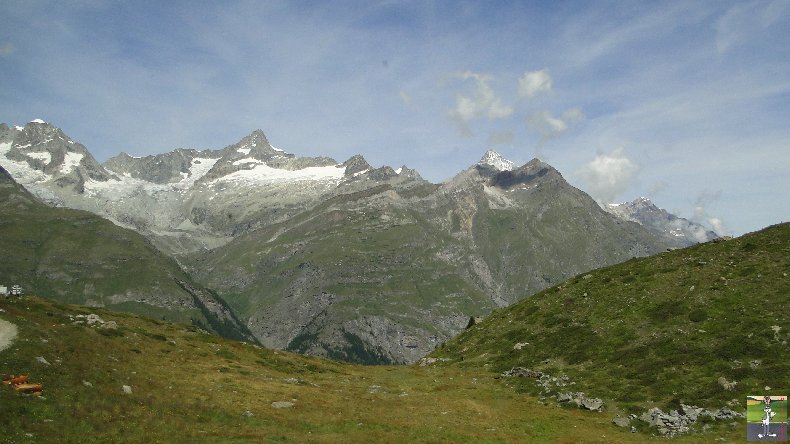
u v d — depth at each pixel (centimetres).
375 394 6662
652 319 7875
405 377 8331
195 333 8962
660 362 6712
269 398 5650
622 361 7131
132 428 4094
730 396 5634
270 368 7675
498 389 7256
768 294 7344
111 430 3981
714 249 9369
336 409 5525
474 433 5062
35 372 4519
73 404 4212
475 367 8662
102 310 8831
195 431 4288
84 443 3691
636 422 5544
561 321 9100
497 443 4775
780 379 5669
